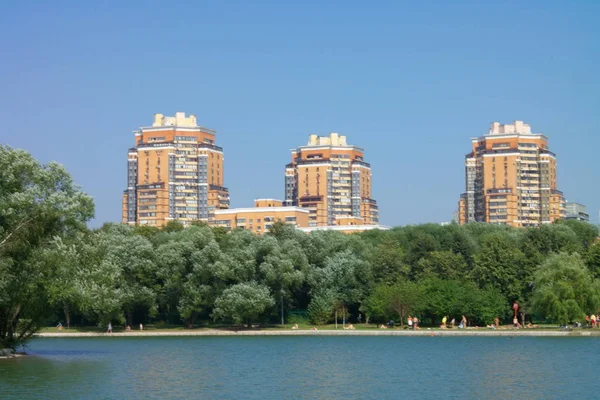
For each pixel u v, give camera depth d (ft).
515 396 286.25
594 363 382.42
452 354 435.53
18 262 357.41
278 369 370.73
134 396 285.43
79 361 394.93
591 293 566.77
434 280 631.97
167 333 617.62
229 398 283.38
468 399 280.72
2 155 363.97
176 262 615.98
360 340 550.77
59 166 381.40
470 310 615.16
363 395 290.56
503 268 632.38
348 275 650.43
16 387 301.22
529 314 641.40
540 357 411.95
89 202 380.99
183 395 289.33
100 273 390.01
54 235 370.94
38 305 382.83
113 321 652.48
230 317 627.05
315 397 286.25
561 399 279.28
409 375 345.51
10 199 353.31
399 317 643.86
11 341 406.62
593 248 651.25
